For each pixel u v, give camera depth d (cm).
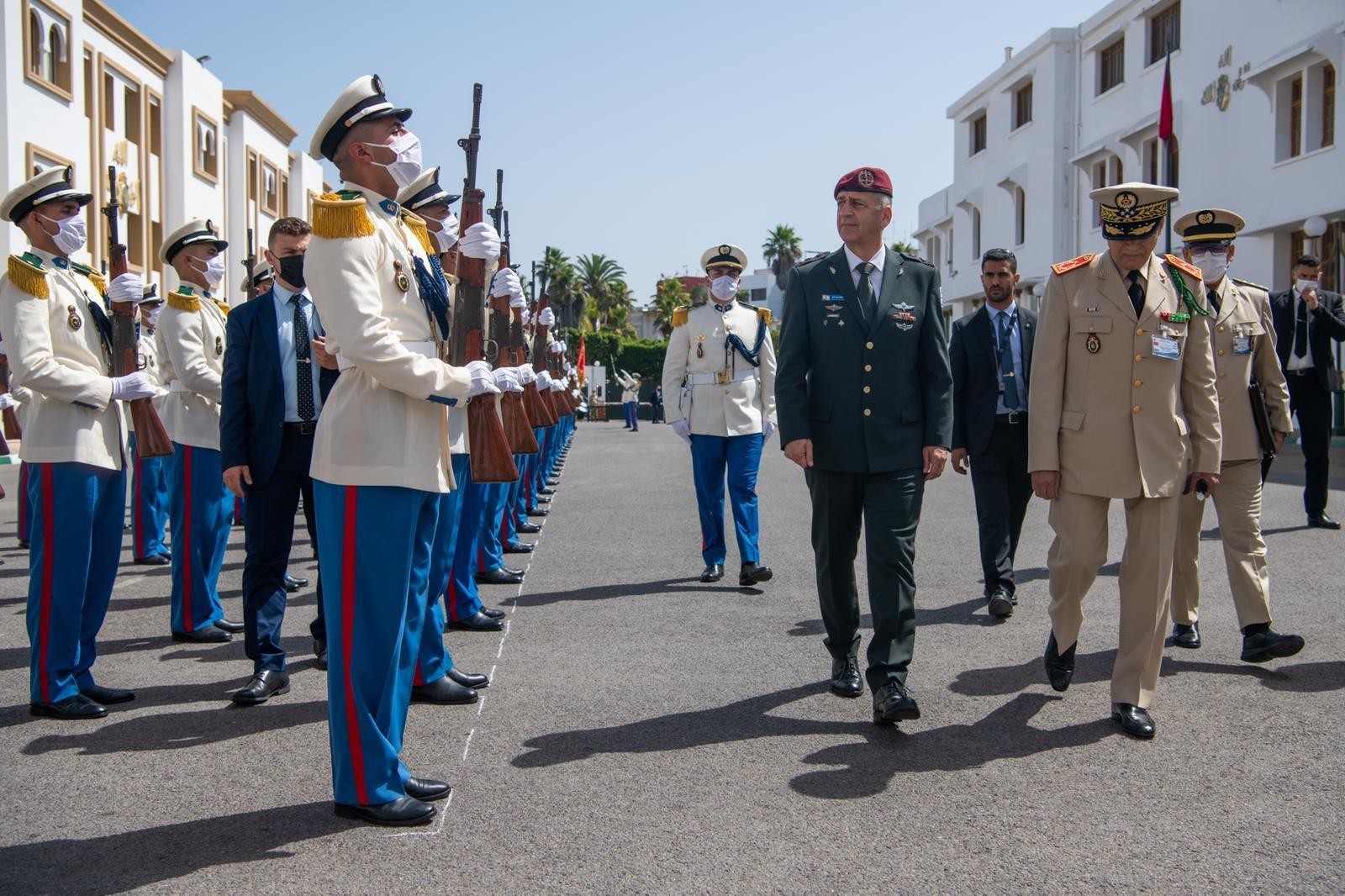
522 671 587
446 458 410
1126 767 441
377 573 388
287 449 557
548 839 375
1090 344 506
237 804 408
